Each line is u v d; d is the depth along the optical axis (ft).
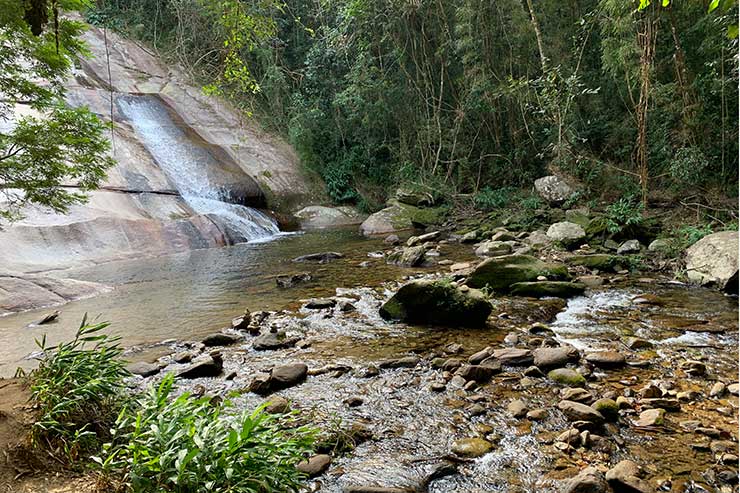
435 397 12.27
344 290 24.21
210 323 19.29
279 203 53.21
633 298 21.26
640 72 36.96
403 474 9.00
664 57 40.09
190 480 6.71
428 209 50.31
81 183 15.83
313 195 57.00
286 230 49.42
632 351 15.07
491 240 36.32
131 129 48.32
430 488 8.62
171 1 62.54
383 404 11.96
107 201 36.94
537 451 9.68
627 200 38.81
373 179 60.59
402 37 55.21
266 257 34.04
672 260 26.99
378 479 8.86
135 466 6.99
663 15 36.04
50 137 13.71
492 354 14.51
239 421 8.09
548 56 48.44
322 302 21.35
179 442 7.48
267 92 61.67
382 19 54.34
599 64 47.73
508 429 10.58
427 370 14.06
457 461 9.42
